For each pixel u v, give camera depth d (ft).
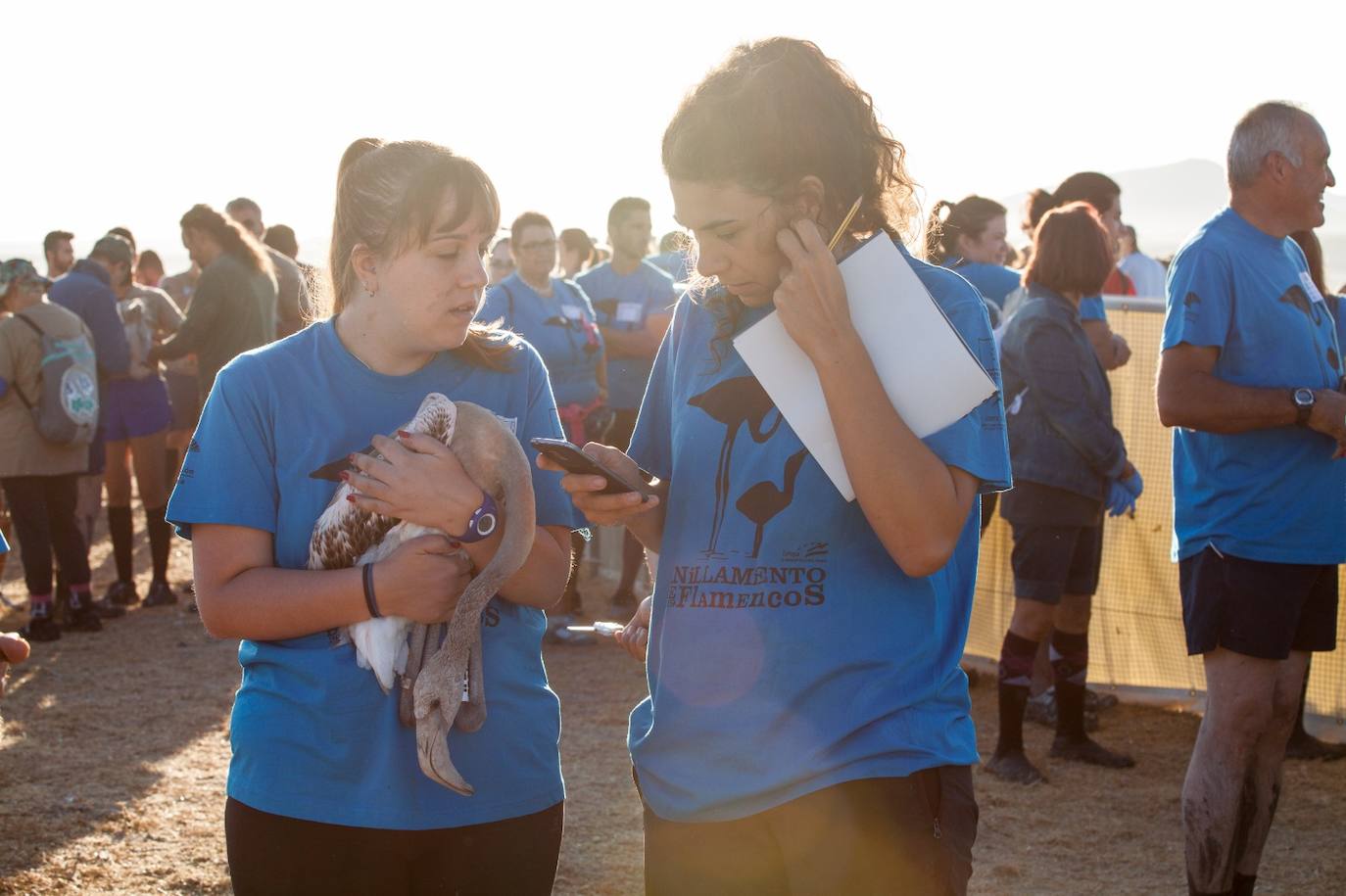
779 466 6.76
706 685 6.75
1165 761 17.65
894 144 6.94
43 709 19.33
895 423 6.18
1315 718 19.01
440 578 6.78
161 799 15.56
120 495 26.45
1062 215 16.57
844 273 6.48
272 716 6.93
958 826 6.53
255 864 6.92
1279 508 11.22
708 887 6.81
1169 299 11.95
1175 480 12.17
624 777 16.61
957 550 6.98
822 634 6.55
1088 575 17.35
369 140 7.64
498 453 7.00
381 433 7.25
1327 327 12.06
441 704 6.67
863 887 6.36
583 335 22.80
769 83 6.39
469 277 6.98
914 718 6.53
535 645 7.54
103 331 25.45
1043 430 16.28
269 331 25.11
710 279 7.38
